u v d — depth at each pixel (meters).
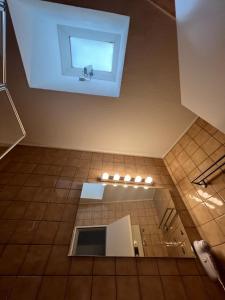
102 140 2.29
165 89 1.67
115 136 2.24
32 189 1.66
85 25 1.44
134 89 1.68
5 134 1.28
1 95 1.15
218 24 0.79
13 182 1.70
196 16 0.91
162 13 1.17
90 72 1.76
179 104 1.83
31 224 1.35
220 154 1.52
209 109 1.14
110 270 1.15
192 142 1.97
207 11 0.83
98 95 1.75
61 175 1.91
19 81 1.60
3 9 1.01
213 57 0.90
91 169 2.10
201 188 1.62
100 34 1.55
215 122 1.16
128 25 1.26
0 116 1.26
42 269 1.09
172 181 2.10
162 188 1.95
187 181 1.84
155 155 2.48
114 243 1.37
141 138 2.26
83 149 2.40
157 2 1.14
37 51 1.59
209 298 1.05
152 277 1.13
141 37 1.30
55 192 1.68
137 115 1.96
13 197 1.54
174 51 1.38
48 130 2.14
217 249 1.27
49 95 1.74
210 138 1.71
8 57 1.41
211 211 1.43
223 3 0.73
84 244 1.32
